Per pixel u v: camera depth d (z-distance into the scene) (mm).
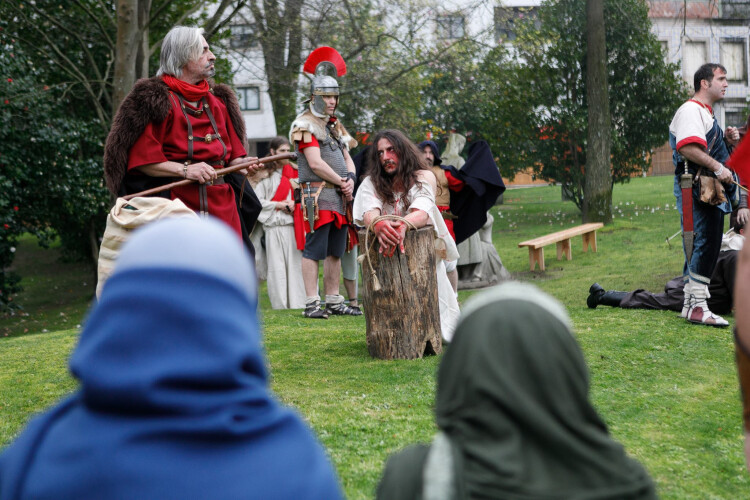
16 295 17484
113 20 14258
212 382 1163
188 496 1162
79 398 1266
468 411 1382
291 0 16312
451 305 5898
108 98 14453
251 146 31266
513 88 18109
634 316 6562
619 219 16969
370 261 5324
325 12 16453
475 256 10508
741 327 2236
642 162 18812
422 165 5516
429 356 5379
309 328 6672
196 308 1151
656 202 19812
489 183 7551
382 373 4883
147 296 1144
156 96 4621
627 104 18219
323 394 4430
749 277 2211
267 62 17000
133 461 1150
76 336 6730
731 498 3115
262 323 6984
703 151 5977
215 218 4805
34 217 14195
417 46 16984
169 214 4137
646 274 10016
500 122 18562
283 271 8797
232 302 1188
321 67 7297
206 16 15961
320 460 1330
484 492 1344
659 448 3627
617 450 1397
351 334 6285
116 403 1140
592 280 9922
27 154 13375
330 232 7535
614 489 1355
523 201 24516
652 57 17953
